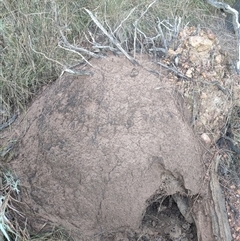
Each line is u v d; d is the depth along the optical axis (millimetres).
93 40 1713
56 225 1475
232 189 1556
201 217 1473
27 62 1712
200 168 1500
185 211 1502
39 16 1784
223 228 1448
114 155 1404
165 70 1605
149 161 1405
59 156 1442
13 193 1491
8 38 1719
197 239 1484
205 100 1576
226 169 1586
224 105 1604
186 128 1499
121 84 1500
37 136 1519
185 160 1446
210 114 1586
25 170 1496
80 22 1863
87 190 1413
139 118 1440
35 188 1473
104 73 1544
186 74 1597
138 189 1403
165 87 1528
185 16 2002
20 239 1443
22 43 1721
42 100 1616
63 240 1466
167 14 1947
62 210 1451
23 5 1810
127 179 1397
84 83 1529
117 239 1481
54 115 1521
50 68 1700
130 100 1467
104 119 1443
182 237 1517
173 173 1434
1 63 1702
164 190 1450
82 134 1442
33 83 1696
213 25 2062
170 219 1535
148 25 1878
